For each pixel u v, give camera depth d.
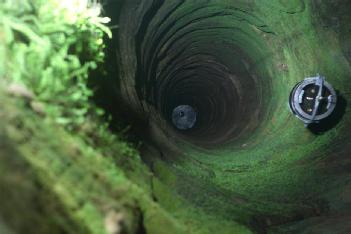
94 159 0.89
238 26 2.64
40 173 0.66
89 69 1.30
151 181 1.18
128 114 1.52
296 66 2.47
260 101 2.72
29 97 0.84
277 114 2.45
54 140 0.80
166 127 2.04
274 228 1.57
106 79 1.50
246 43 2.73
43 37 1.03
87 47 1.30
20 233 0.53
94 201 0.74
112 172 0.91
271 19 2.47
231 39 2.79
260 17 2.49
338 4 2.47
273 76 2.60
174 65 2.91
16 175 0.59
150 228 0.92
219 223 1.26
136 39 2.10
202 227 1.17
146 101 2.05
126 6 1.96
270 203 1.76
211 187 1.62
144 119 1.67
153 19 2.25
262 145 2.30
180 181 1.44
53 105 0.92
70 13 1.19
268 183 1.97
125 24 1.93
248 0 2.44
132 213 0.84
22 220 0.54
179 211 1.18
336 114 2.38
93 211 0.71
